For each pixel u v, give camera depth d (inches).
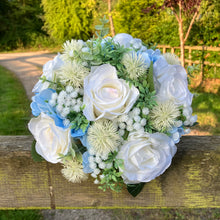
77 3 451.5
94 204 34.8
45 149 27.5
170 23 220.5
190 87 184.2
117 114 25.1
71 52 27.9
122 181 29.6
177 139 29.0
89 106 24.9
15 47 580.7
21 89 186.5
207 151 32.1
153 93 26.4
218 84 185.5
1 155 31.9
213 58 186.9
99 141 25.0
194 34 199.6
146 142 26.4
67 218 70.6
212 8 192.9
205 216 71.5
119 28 283.9
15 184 33.6
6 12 585.9
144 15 267.7
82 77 26.9
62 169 29.9
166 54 34.8
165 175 33.3
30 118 30.3
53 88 29.0
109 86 26.3
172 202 34.7
